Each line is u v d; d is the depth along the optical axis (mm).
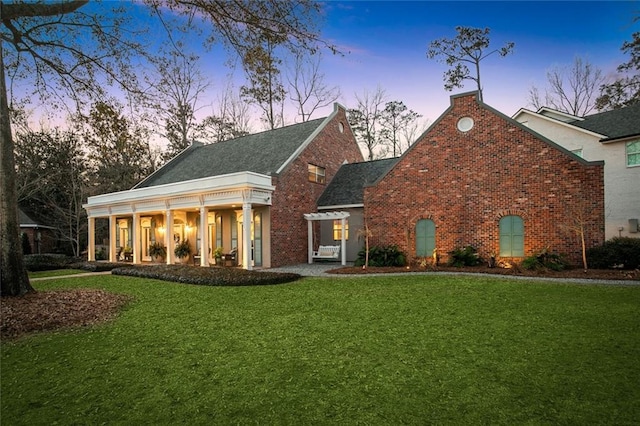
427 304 7727
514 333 5547
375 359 4578
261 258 16969
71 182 27844
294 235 18109
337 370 4246
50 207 28453
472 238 14219
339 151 22453
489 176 14016
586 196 12352
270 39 7426
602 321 6094
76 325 6598
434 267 13719
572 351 4703
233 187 15305
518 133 13539
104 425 3119
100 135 10680
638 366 4176
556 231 12766
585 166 12391
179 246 20062
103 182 29656
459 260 13898
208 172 20297
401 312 7090
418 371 4160
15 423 3189
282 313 7281
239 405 3432
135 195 19578
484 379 3900
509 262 13430
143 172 32156
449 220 14672
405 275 12398
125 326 6508
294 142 19844
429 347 4992
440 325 6094
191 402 3516
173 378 4117
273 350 5016
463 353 4723
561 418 3076
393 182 15805
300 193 18672
